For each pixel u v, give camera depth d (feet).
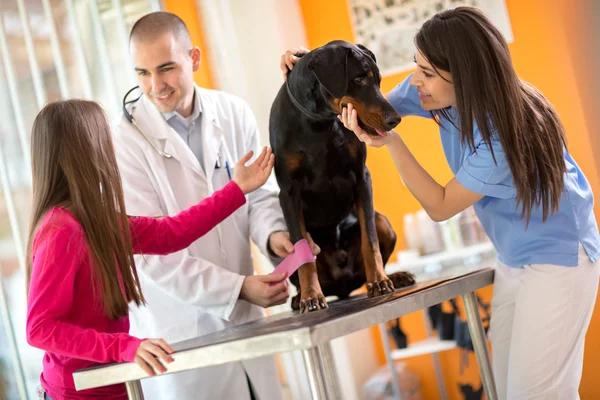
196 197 6.64
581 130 10.99
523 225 5.62
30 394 7.97
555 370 5.53
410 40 12.14
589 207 5.83
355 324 4.19
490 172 5.35
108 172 5.08
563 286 5.50
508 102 5.26
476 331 6.34
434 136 12.07
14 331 7.93
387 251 6.40
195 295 6.14
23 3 8.61
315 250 5.83
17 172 8.29
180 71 6.57
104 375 4.59
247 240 6.95
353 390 11.60
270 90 11.99
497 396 6.33
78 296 4.87
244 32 11.99
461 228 11.37
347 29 12.62
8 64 8.36
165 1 11.10
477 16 5.43
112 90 9.71
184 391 6.42
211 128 6.88
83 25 9.47
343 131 5.67
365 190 5.90
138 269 6.57
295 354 11.38
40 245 4.68
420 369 12.34
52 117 5.01
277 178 5.91
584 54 10.97
